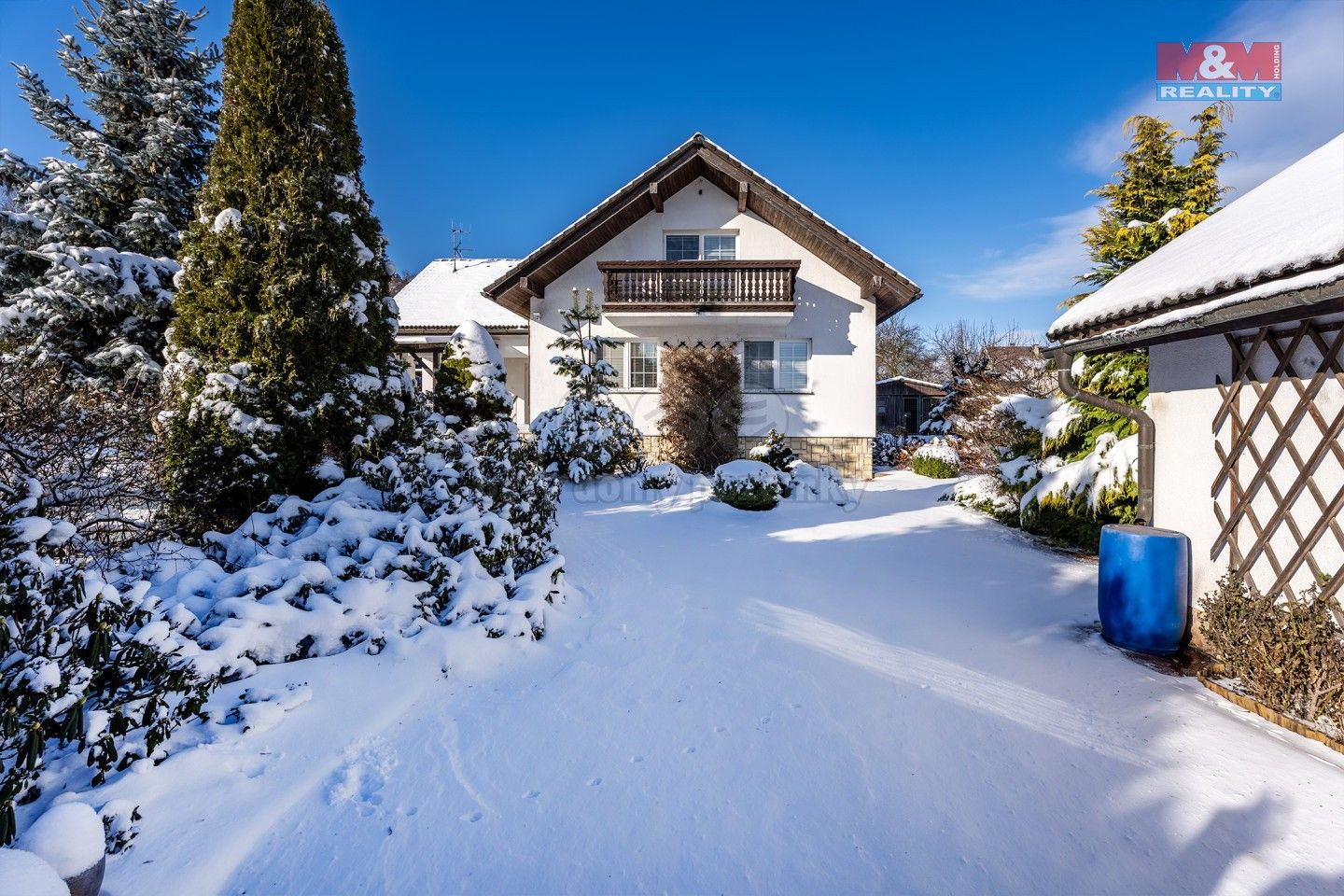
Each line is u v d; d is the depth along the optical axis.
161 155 10.77
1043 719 3.18
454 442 5.08
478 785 2.62
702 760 2.82
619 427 11.66
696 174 14.14
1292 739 2.94
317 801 2.49
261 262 5.11
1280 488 3.49
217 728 2.79
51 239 10.22
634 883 2.10
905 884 2.09
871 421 14.20
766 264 13.10
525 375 19.34
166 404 4.99
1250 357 3.62
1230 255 3.40
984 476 9.60
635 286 13.40
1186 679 3.63
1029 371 13.27
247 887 2.06
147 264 10.05
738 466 9.73
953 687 3.56
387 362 5.87
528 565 4.95
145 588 2.67
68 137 10.64
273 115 5.19
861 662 3.91
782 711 3.27
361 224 5.73
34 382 4.42
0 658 1.98
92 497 4.15
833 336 14.25
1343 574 3.17
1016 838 2.30
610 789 2.60
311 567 3.76
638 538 7.46
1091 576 5.91
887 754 2.86
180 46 11.17
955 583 5.65
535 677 3.68
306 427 4.95
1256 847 2.23
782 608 4.94
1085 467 6.86
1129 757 2.82
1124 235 9.36
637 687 3.55
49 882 1.55
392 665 3.51
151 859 2.08
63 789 2.31
